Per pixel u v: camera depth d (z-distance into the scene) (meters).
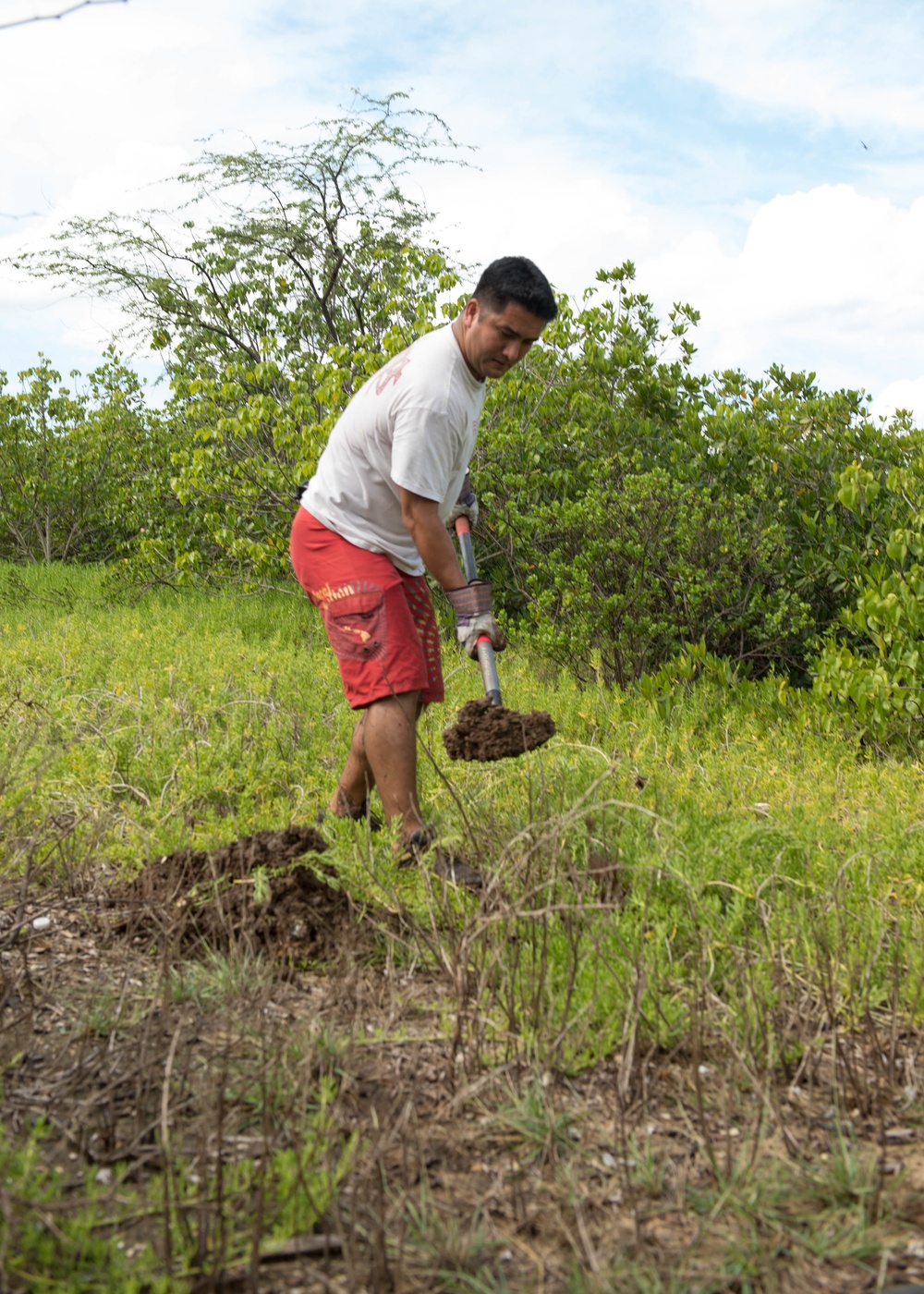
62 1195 1.85
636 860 3.26
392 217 14.88
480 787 4.05
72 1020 2.46
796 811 4.00
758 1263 1.78
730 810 4.02
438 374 3.19
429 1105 2.21
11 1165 1.85
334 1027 2.43
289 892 2.95
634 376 8.25
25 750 4.07
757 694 6.07
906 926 3.05
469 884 3.11
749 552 6.59
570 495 7.78
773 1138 2.16
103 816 3.60
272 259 14.40
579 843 3.35
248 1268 1.70
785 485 7.25
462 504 3.71
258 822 3.68
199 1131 2.05
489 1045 2.44
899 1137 2.19
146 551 9.52
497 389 7.88
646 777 4.40
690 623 6.61
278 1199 1.83
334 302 14.72
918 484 6.40
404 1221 1.74
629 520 6.68
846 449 7.29
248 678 5.61
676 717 5.75
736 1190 1.94
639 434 8.02
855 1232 1.86
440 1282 1.71
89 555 13.04
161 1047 2.33
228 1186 1.86
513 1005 2.49
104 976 2.68
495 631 3.31
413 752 3.35
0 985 2.60
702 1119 2.06
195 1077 2.23
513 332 3.16
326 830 3.41
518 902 2.58
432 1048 2.43
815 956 2.83
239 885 2.97
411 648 3.34
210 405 8.83
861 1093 2.29
